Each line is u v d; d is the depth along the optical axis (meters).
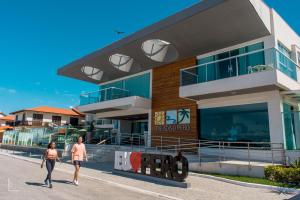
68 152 23.52
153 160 11.75
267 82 12.91
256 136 14.86
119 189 9.71
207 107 17.55
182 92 16.72
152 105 21.55
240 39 16.20
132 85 24.14
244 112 15.62
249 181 10.58
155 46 20.11
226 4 13.25
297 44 19.45
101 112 25.81
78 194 8.43
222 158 14.93
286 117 14.56
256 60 15.43
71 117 54.66
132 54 20.58
